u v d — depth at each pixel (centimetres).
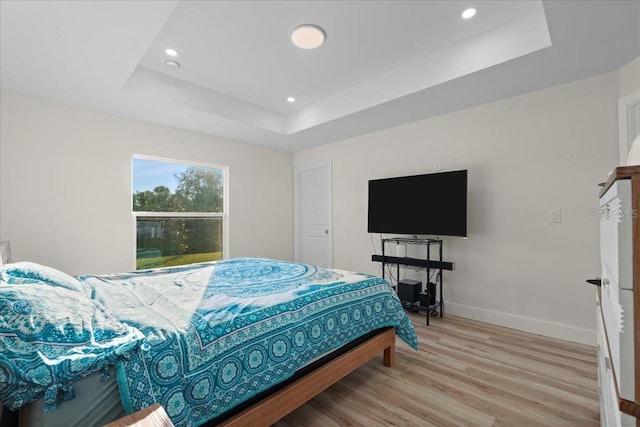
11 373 77
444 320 303
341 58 260
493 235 292
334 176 440
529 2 194
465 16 207
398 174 366
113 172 315
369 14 203
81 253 294
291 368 141
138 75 268
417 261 322
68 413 87
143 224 346
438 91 267
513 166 279
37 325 90
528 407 163
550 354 225
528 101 271
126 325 111
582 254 245
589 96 240
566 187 252
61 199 284
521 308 275
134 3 159
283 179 492
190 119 332
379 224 362
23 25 173
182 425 102
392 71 284
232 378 119
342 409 163
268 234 467
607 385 88
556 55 208
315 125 361
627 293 55
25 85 247
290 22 210
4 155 256
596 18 169
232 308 141
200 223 398
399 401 170
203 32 221
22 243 263
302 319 151
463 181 294
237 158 429
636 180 54
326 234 460
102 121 309
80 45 194
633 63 216
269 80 299
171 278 210
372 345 194
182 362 108
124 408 92
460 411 160
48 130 278
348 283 197
